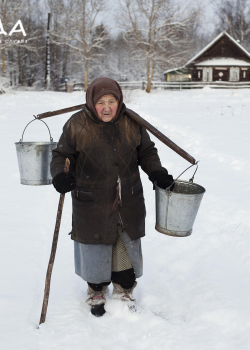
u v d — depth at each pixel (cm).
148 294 328
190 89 3666
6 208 534
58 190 264
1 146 999
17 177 709
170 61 3584
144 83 3572
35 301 311
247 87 3584
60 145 278
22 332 267
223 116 1554
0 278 342
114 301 298
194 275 361
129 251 287
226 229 458
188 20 3528
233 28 5494
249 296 310
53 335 266
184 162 813
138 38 3519
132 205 284
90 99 269
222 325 279
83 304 310
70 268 370
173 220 274
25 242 420
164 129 1288
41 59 5291
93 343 259
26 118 1672
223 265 371
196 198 268
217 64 4025
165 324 279
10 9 3981
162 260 396
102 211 278
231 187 622
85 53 3938
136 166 288
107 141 275
